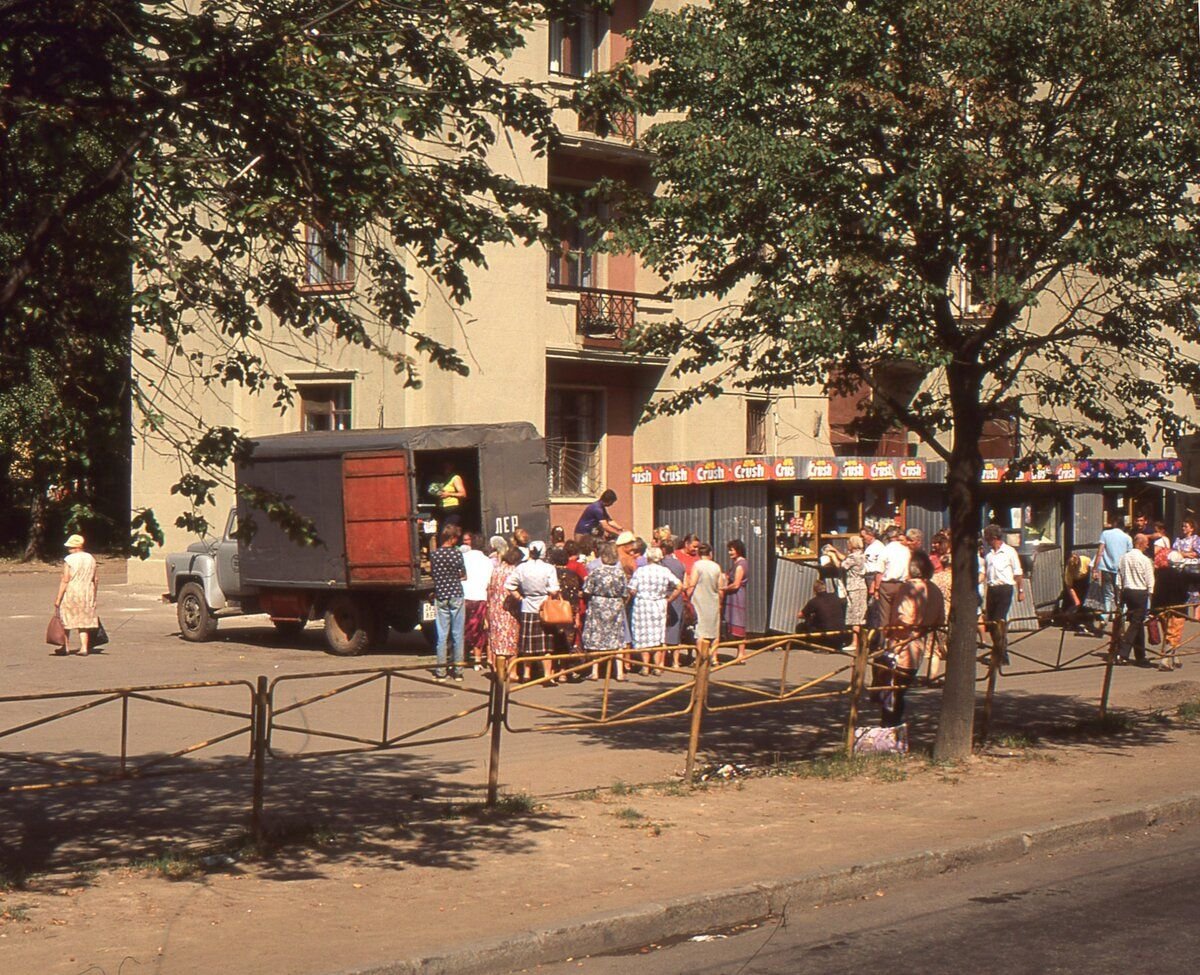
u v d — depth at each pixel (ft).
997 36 38.70
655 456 104.17
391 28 27.45
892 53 39.22
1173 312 40.60
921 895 28.37
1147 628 70.13
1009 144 39.24
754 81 40.52
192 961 22.12
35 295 26.71
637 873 28.58
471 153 29.09
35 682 62.18
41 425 26.81
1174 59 39.65
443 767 41.57
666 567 72.13
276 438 77.71
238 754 43.45
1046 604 90.99
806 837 32.12
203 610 80.94
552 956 23.72
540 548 65.16
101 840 31.32
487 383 91.97
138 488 106.32
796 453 109.91
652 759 43.16
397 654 75.51
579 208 29.32
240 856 29.60
